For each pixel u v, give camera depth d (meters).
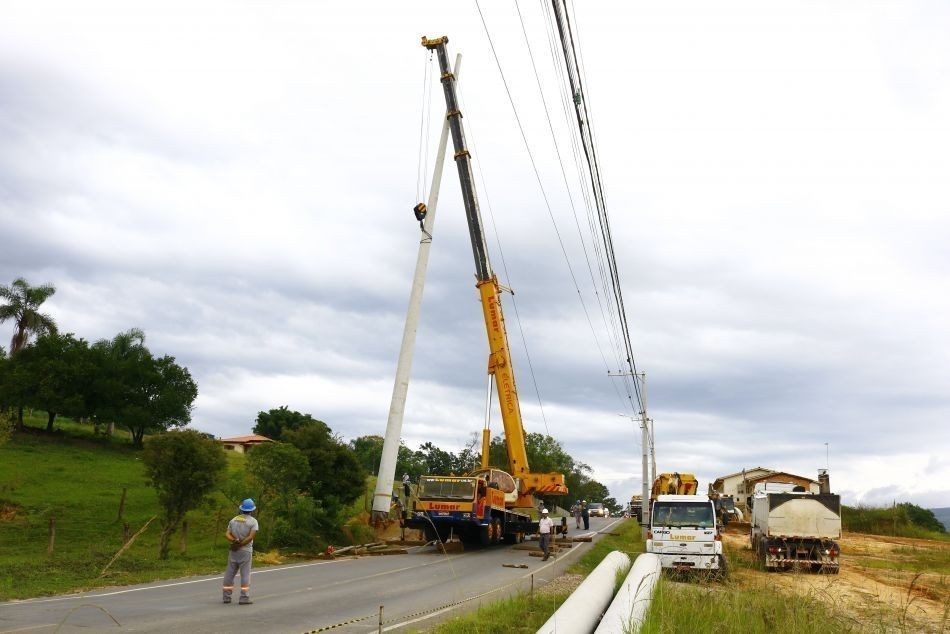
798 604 11.53
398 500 31.09
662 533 21.80
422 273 33.38
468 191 33.09
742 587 14.79
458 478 28.89
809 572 25.59
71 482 45.50
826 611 11.90
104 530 33.34
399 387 31.77
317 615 11.93
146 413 66.69
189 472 22.30
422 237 33.75
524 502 32.31
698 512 21.89
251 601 13.41
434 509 28.33
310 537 25.91
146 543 30.19
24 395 62.09
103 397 66.12
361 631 10.47
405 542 29.81
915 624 14.07
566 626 8.68
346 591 15.34
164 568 18.69
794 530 25.62
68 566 17.83
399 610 12.72
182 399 70.06
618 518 91.81
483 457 31.95
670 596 12.20
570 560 24.98
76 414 64.56
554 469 90.25
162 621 10.81
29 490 41.81
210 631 10.11
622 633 8.76
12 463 49.22
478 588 16.39
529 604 13.27
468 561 23.73
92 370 66.12
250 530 13.17
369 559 23.94
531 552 27.00
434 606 13.31
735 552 30.33
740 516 60.56
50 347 66.25
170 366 70.81
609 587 12.64
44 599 12.95
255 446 26.73
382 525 30.17
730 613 10.93
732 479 71.00
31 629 9.78
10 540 30.45
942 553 35.97
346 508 31.61
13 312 67.06
